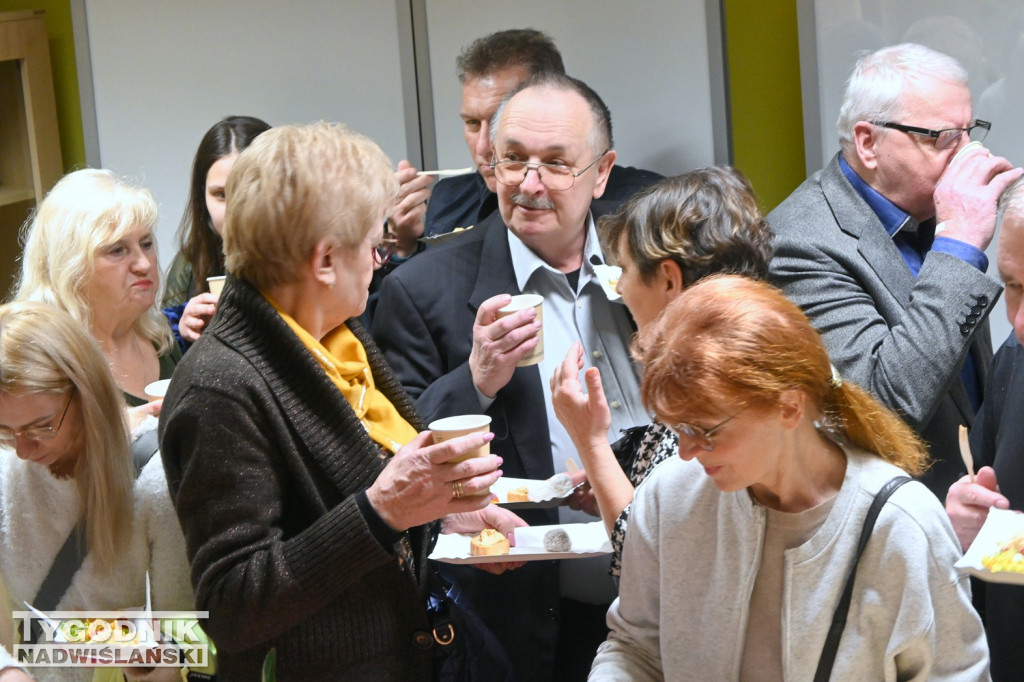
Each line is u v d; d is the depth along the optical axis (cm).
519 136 214
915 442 141
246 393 150
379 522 146
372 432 169
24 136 344
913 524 129
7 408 162
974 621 134
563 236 219
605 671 149
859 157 221
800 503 135
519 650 201
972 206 203
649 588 149
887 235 217
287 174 152
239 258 156
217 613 148
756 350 125
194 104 340
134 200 229
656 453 175
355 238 156
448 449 144
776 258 221
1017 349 183
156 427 183
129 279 228
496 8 323
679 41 314
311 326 161
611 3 316
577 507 198
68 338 165
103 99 343
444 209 317
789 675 133
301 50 334
